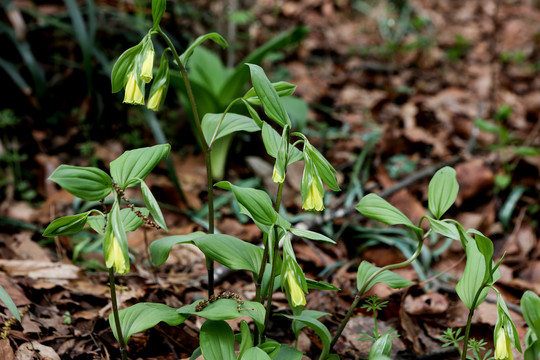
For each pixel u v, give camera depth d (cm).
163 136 405
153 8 169
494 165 455
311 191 171
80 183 159
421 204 421
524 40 791
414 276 334
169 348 242
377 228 391
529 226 394
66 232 169
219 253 191
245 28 607
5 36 452
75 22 409
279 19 724
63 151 434
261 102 179
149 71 166
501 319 168
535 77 677
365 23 791
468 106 582
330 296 296
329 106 564
